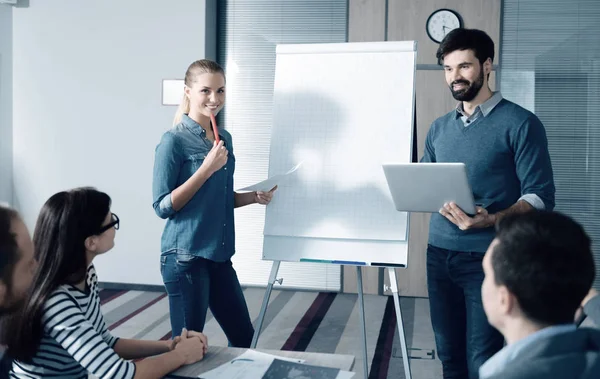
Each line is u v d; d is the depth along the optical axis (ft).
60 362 5.06
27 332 4.81
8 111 17.54
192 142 7.91
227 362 5.30
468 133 7.65
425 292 16.93
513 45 16.35
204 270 7.86
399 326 8.34
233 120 17.70
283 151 8.98
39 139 17.56
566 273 2.93
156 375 4.94
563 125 16.34
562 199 16.53
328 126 8.89
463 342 8.20
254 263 17.81
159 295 16.85
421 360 11.82
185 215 7.76
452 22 16.37
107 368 4.81
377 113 8.74
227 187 8.18
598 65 16.07
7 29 17.34
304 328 14.01
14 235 4.19
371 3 16.75
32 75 17.44
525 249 2.99
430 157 8.30
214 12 17.37
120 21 16.96
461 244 7.59
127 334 13.35
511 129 7.39
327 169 8.79
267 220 8.89
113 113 17.21
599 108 16.15
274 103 9.17
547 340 2.82
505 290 3.06
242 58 17.56
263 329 13.93
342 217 8.63
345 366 5.23
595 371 2.65
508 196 7.55
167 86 16.88
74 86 17.30
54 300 4.92
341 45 9.09
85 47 17.16
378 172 8.59
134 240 17.39
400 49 8.87
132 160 17.24
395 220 8.45
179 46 16.76
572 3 16.05
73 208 5.05
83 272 5.23
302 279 17.58
